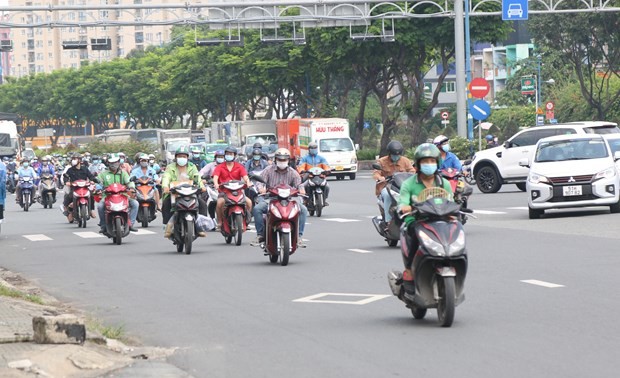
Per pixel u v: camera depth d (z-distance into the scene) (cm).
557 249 3569
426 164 2202
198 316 2433
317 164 5938
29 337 2044
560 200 4844
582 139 5025
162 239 4769
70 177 6025
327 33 12075
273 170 3562
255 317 2380
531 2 12006
